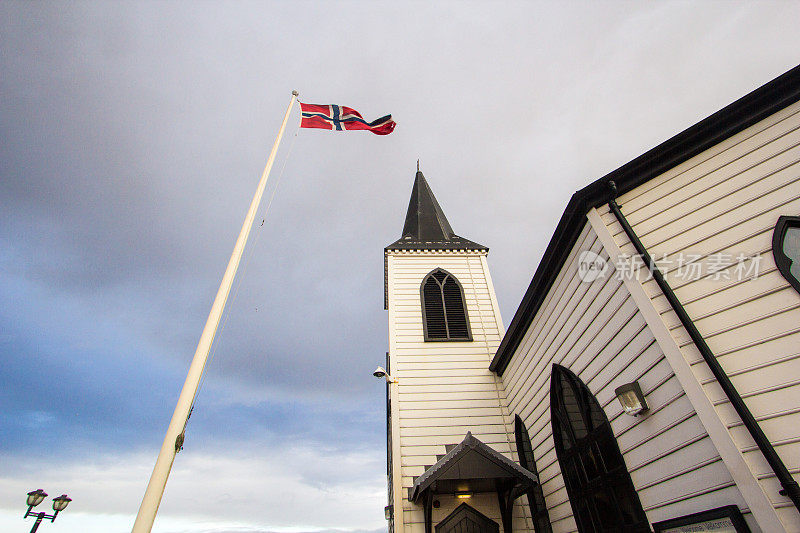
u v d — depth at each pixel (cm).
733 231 493
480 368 1209
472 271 1501
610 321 604
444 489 910
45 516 1338
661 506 489
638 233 577
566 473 770
